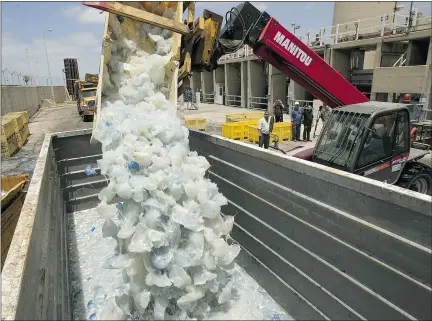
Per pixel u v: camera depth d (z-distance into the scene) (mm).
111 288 2973
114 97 3523
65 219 3979
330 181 2240
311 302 2482
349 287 2154
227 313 2668
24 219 1888
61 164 4648
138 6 3686
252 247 3250
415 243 1733
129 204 2445
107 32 3330
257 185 3096
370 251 1999
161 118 3043
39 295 1660
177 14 3670
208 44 3938
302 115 12195
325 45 17656
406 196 1749
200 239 2441
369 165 4992
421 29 13789
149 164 2549
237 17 4875
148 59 3705
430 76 11461
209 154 4098
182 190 2555
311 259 2465
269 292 2975
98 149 4891
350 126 5141
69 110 30766
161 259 2256
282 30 5000
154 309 2322
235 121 13406
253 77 24984
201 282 2365
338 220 2213
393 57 15023
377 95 14328
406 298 1800
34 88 32125
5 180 5340
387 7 17672
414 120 10273
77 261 3422
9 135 11273
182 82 4090
